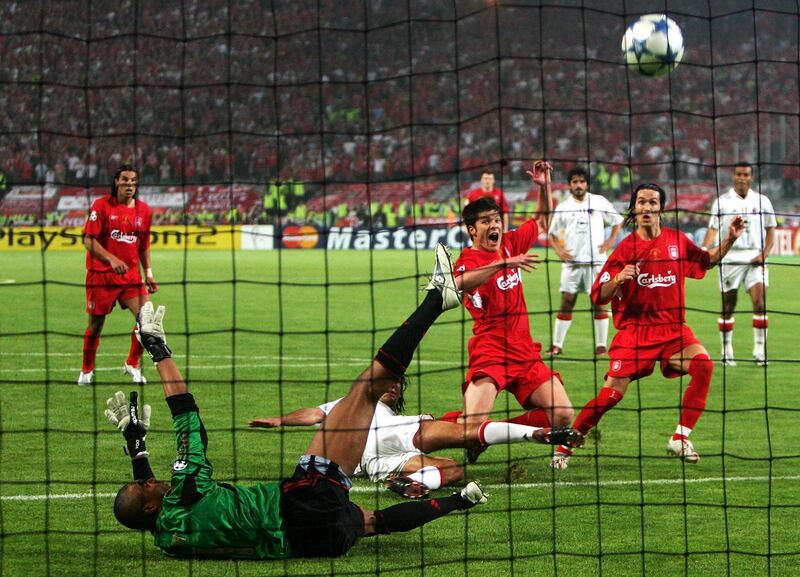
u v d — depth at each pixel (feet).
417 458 21.63
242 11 135.85
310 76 136.26
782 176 120.98
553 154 128.06
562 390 23.41
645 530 18.95
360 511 17.44
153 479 17.72
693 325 53.06
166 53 132.98
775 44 129.49
